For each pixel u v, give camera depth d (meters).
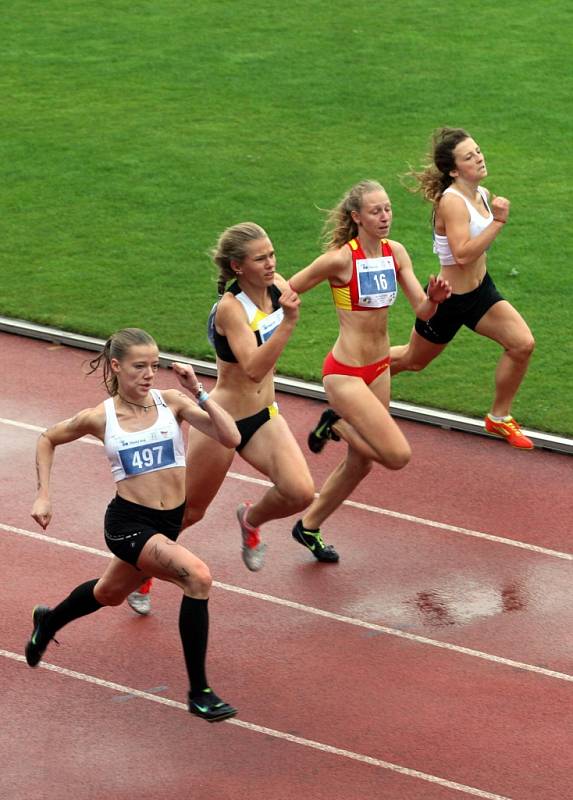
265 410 18.88
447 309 22.72
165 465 16.56
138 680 17.98
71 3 55.16
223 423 16.52
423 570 20.89
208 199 38.31
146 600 19.52
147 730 16.95
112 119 44.16
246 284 18.23
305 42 50.59
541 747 16.66
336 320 31.17
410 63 48.41
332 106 45.03
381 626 19.34
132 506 16.48
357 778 16.08
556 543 21.77
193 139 42.56
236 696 17.66
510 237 35.62
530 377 28.11
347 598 20.06
